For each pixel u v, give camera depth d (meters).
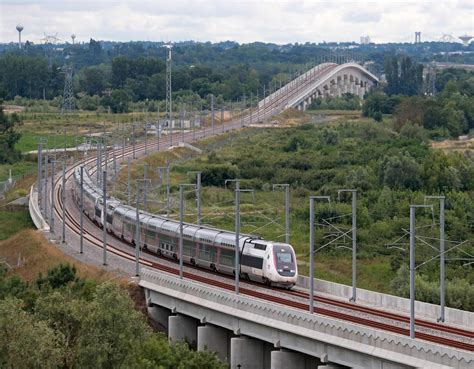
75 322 98.94
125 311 98.62
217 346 116.50
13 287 128.75
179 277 125.19
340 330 92.81
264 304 104.00
